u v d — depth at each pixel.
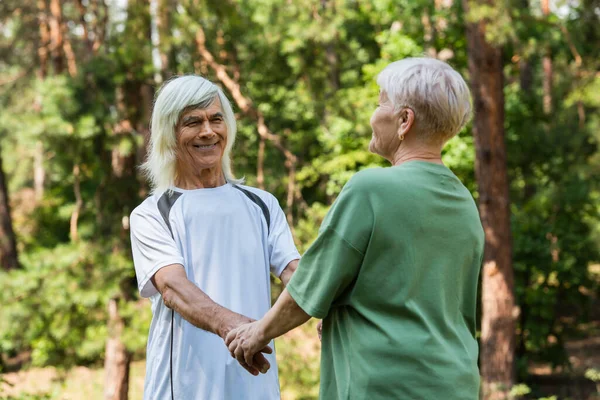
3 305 10.77
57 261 11.26
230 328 2.04
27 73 18.84
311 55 12.91
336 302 1.85
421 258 1.78
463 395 1.79
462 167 12.14
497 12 9.26
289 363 10.16
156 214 2.25
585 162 14.12
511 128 14.26
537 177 14.98
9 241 19.67
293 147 13.88
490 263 11.20
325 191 13.84
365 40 15.73
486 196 11.09
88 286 11.06
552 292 13.52
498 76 10.85
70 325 11.26
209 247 2.25
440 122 1.81
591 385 13.96
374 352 1.75
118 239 12.05
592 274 14.59
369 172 1.79
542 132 14.21
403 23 12.84
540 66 19.14
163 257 2.19
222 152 2.33
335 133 12.21
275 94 14.48
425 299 1.79
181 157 2.29
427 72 1.82
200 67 12.16
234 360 2.20
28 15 17.67
